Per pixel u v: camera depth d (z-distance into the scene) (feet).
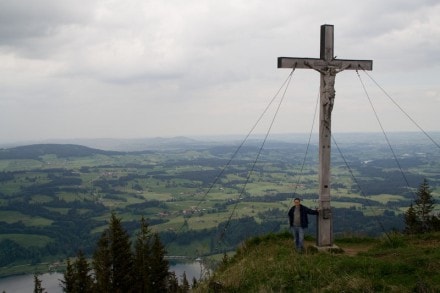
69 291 144.15
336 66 44.96
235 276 35.96
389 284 29.91
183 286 128.57
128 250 132.05
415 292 28.32
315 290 30.27
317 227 45.21
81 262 145.79
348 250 48.39
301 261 37.09
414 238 48.93
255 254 46.96
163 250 139.85
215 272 47.78
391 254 39.68
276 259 40.45
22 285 365.81
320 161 45.24
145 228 151.02
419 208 123.85
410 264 33.40
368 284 29.58
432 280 29.78
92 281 144.66
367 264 34.01
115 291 126.00
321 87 45.19
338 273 33.24
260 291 31.40
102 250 131.34
